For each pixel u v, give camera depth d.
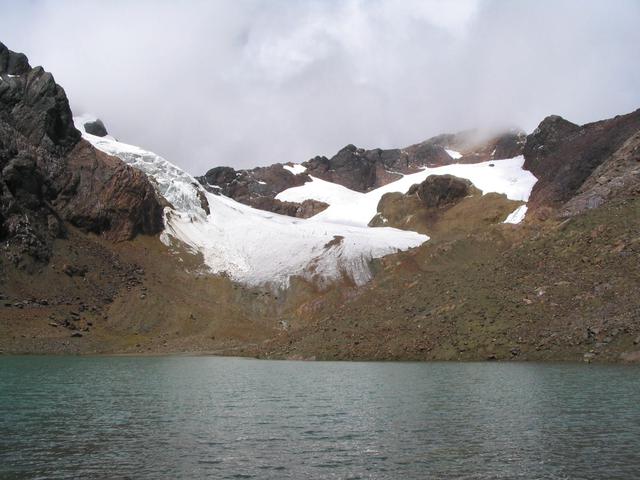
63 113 171.75
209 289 157.12
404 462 25.56
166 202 189.88
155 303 138.00
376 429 32.34
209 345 121.38
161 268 159.00
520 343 75.31
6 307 117.81
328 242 186.00
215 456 26.75
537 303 81.75
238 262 175.50
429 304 94.56
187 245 176.38
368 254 178.12
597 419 33.28
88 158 171.50
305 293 158.00
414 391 46.97
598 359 66.62
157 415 37.16
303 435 31.03
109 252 153.75
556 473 23.47
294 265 171.75
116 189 167.38
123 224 164.88
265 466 25.12
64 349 108.25
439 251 154.12
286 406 40.84
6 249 129.25
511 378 53.56
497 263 99.44
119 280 143.75
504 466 24.58
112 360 92.44
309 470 24.53
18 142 151.75
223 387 52.22
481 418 34.72
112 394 47.34
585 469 23.89
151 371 70.06
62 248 143.38
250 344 122.12
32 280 128.75
